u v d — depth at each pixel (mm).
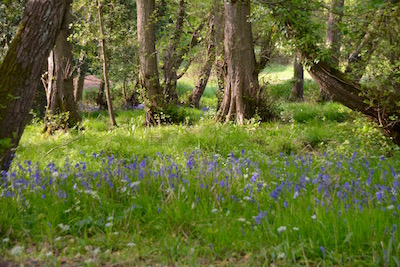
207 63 23141
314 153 11805
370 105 11773
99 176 7410
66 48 16156
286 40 13461
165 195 6785
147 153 11625
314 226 5168
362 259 4742
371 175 7301
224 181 6926
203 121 16391
